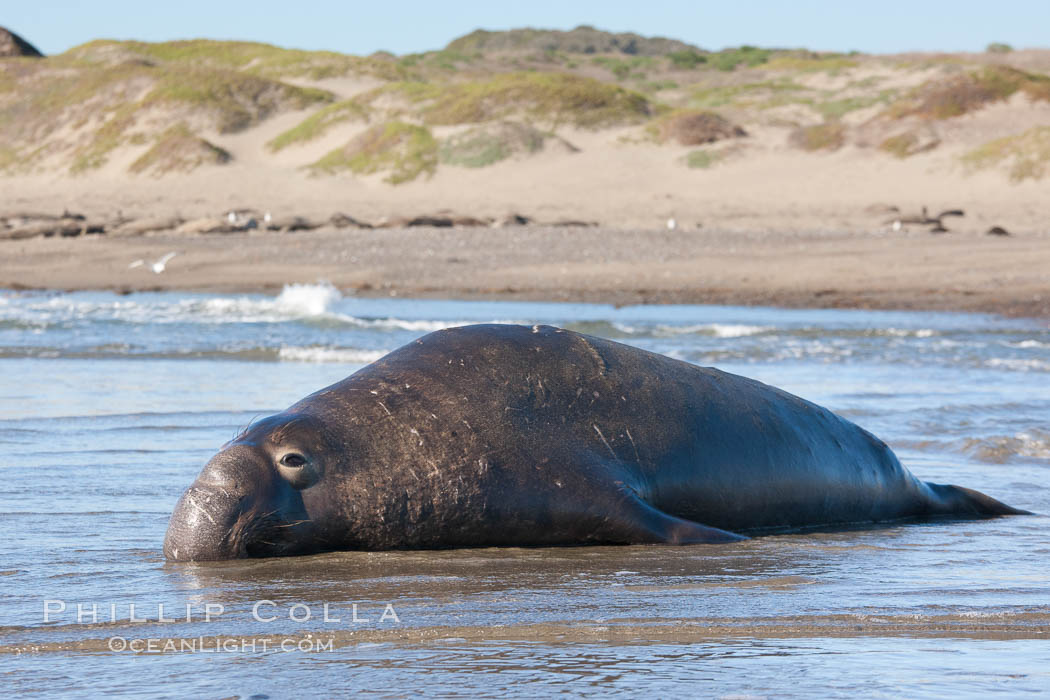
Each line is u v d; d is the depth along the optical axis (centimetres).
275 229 15475
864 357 5584
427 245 12569
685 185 18100
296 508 1947
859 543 2170
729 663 1356
